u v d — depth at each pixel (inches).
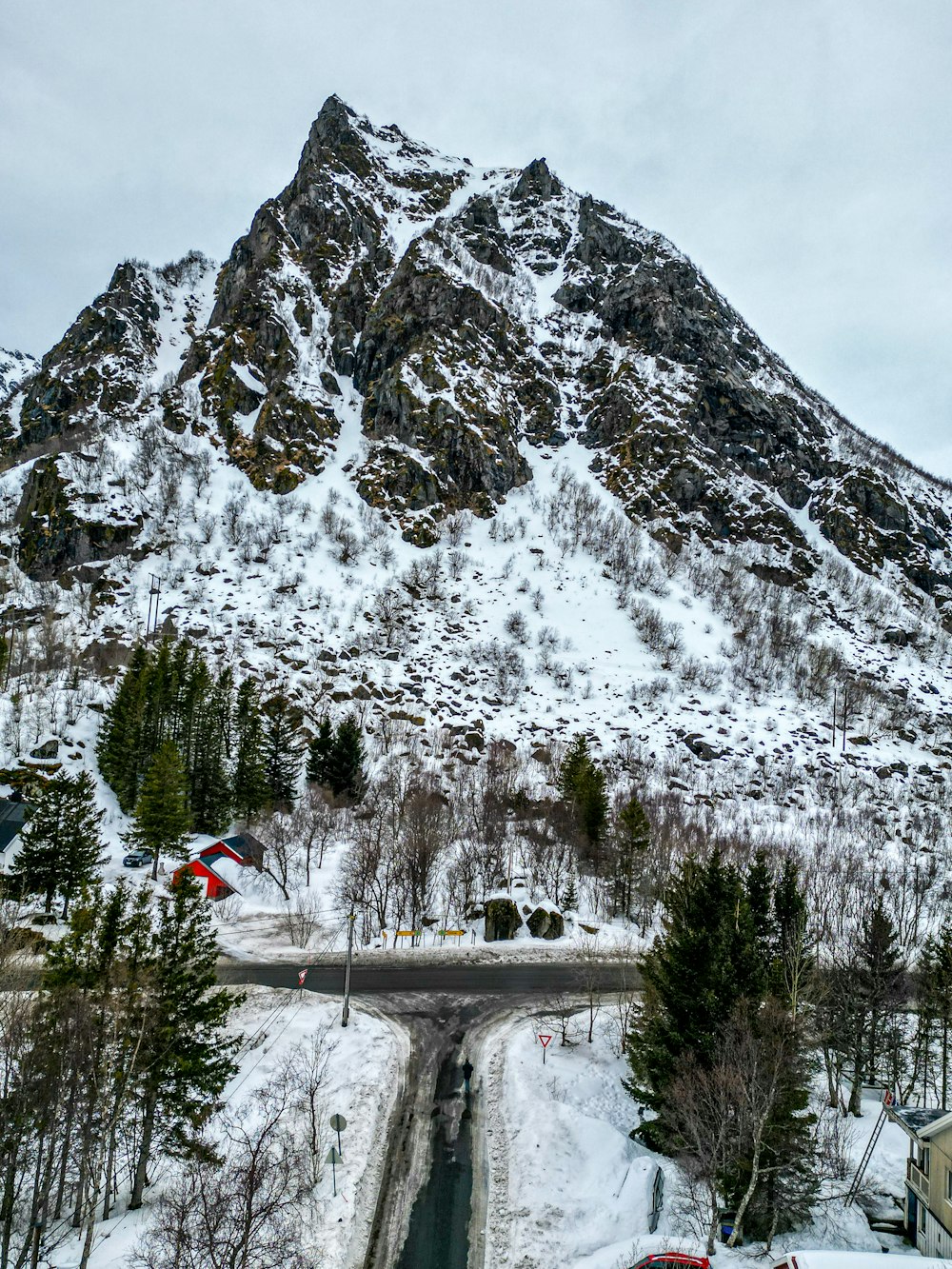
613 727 4616.1
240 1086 1536.7
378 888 2667.3
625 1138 1435.8
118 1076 1154.7
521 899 2726.4
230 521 6063.0
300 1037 1766.7
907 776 4598.9
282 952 2288.4
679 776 4197.8
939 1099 1808.6
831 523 7362.2
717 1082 1159.0
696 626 5738.2
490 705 4717.0
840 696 5226.4
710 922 1412.4
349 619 5182.1
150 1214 1202.0
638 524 6884.8
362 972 2183.8
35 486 6102.4
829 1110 1700.3
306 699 4308.6
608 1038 1833.2
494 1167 1374.3
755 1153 1095.0
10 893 2258.9
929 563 7140.8
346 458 7121.1
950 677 5807.1
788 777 4362.7
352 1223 1218.6
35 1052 1107.3
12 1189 1050.7
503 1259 1164.5
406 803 3280.0
